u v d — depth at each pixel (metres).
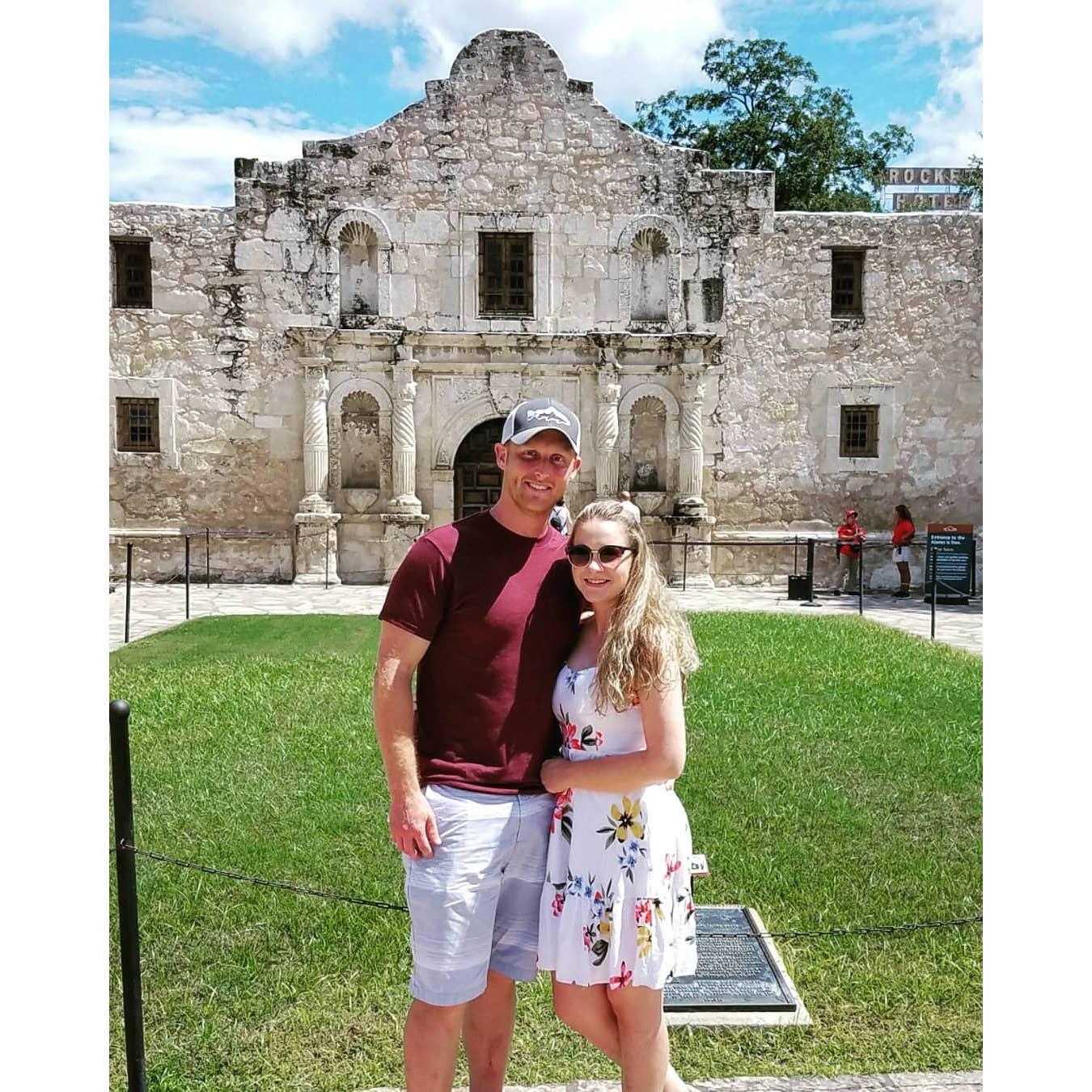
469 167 18.36
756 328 18.98
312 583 18.23
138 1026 3.25
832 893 4.84
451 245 18.41
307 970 4.13
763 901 4.75
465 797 2.97
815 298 19.00
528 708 3.03
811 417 19.16
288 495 18.61
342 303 18.58
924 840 5.50
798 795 6.15
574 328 18.66
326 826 5.60
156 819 5.68
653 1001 2.93
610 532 2.90
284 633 12.14
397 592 2.99
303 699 8.48
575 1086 3.40
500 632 2.99
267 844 5.34
